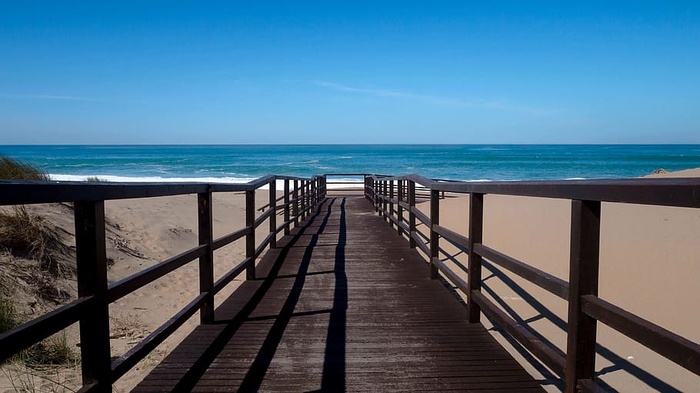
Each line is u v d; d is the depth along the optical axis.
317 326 4.45
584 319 2.56
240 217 14.98
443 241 9.21
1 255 6.07
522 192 3.19
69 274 6.55
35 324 1.96
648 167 53.22
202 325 4.47
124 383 4.00
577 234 2.56
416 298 5.40
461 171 50.69
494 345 3.97
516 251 7.75
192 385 3.26
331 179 42.78
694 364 1.80
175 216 11.95
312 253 8.20
